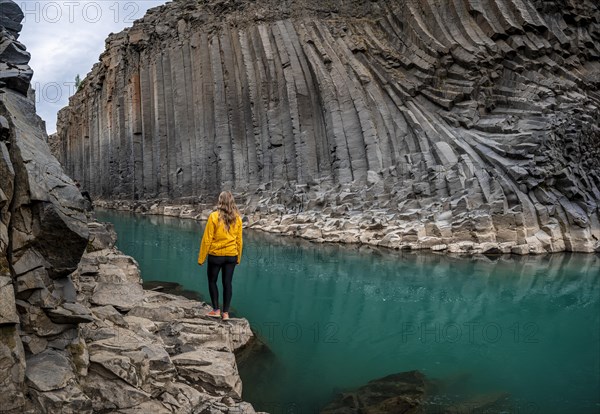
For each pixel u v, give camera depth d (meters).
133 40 30.33
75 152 38.62
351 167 18.84
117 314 5.22
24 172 3.87
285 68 22.34
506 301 8.27
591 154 15.67
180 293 8.39
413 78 19.27
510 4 18.72
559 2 19.03
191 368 4.73
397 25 21.38
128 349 4.31
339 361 5.84
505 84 17.89
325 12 23.86
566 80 17.44
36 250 3.91
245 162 23.48
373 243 13.83
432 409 4.59
